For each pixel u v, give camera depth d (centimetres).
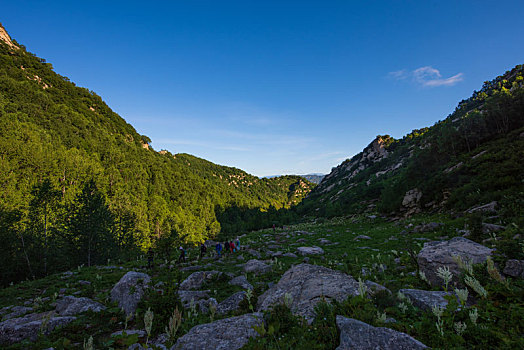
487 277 592
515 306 432
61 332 802
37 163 5559
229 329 530
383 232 2978
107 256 3559
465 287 611
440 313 404
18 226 3033
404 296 560
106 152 11175
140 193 9750
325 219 8319
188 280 1381
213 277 1444
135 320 886
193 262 2294
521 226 1291
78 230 3328
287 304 556
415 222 3125
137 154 13888
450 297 448
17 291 1559
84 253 3303
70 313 962
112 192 7638
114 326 849
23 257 2806
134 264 2477
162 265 2192
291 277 895
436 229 2236
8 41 17262
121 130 18138
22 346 707
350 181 18250
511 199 1961
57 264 3067
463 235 1592
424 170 5159
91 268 2314
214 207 15475
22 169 5144
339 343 409
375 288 648
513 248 709
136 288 1046
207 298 1076
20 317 1045
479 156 3962
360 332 397
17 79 13925
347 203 10025
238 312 778
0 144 5144
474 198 2706
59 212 3634
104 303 1054
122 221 5162
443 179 3931
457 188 3384
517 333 364
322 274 820
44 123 10169
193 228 9494
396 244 1984
